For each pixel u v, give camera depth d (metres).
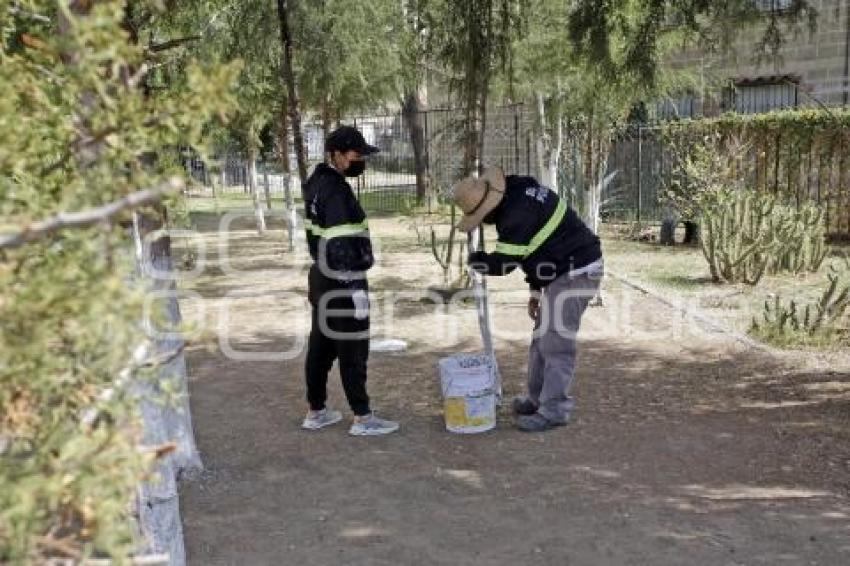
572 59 7.93
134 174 1.74
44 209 1.73
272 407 6.19
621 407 5.96
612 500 4.44
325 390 5.68
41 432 1.63
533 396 5.79
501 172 5.31
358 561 3.85
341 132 5.17
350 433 5.57
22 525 1.46
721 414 5.76
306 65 11.55
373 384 6.68
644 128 16.11
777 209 11.05
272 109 11.95
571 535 4.05
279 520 4.31
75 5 2.18
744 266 10.21
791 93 15.98
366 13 12.00
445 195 20.28
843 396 6.03
